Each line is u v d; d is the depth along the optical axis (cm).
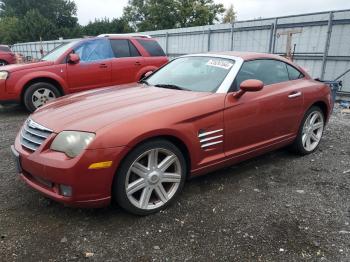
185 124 321
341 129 648
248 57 411
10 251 261
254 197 354
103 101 344
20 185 373
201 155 341
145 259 255
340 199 352
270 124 407
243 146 385
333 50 1029
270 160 463
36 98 746
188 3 4791
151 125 295
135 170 297
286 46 1137
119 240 277
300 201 346
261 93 396
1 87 714
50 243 272
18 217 308
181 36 1694
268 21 1212
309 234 288
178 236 283
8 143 529
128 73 835
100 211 320
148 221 305
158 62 884
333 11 1004
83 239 278
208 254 261
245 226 299
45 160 279
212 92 364
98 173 274
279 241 278
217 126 348
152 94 363
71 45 787
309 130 479
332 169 434
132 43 856
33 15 5031
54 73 746
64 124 294
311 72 1105
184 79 406
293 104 434
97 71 792
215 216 315
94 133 276
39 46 3102
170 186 332
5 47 2145
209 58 425
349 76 1000
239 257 258
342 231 292
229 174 412
